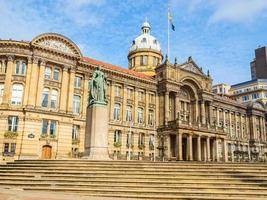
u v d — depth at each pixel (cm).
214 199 1639
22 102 4966
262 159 8544
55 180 2142
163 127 6556
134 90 6662
